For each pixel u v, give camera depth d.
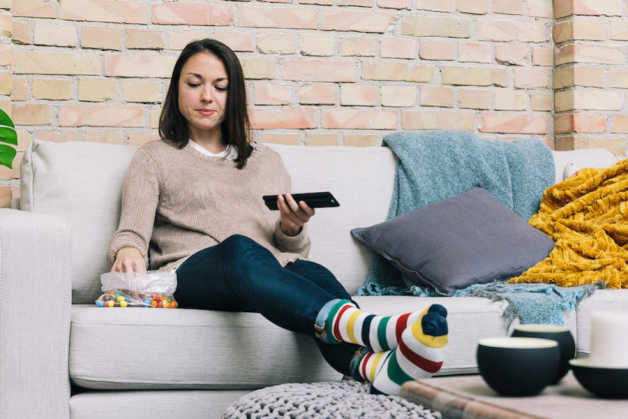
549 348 0.86
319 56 2.79
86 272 1.91
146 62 2.64
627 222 2.12
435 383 0.94
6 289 1.46
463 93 2.93
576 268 1.96
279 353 1.56
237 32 2.71
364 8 2.83
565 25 2.96
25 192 1.97
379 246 2.11
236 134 2.01
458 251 2.00
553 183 2.39
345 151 2.29
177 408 1.53
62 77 2.57
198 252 1.67
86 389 1.58
